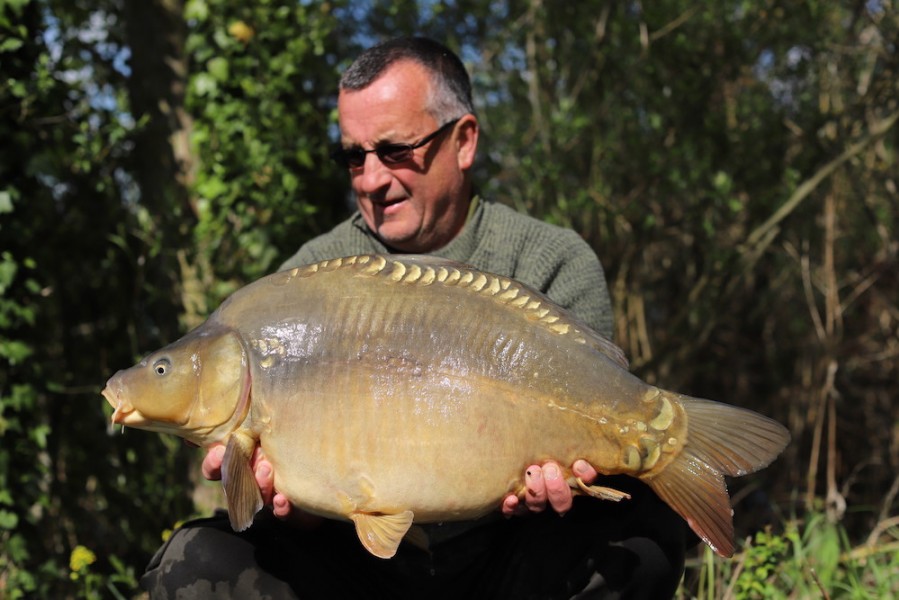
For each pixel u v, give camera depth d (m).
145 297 4.04
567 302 2.27
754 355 5.38
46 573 3.51
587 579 1.92
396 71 2.19
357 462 1.73
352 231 2.36
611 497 1.74
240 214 3.75
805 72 4.43
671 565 1.96
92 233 3.95
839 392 5.11
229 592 1.94
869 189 4.86
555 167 4.14
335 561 2.05
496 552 2.06
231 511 1.71
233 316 1.81
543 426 1.74
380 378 1.74
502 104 4.57
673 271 5.04
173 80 4.03
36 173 3.45
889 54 4.40
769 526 2.79
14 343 3.40
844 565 3.25
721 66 4.32
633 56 4.35
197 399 1.77
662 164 4.25
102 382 4.05
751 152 4.35
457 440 1.72
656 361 4.55
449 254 2.29
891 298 5.00
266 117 3.78
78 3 4.00
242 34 3.76
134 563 3.96
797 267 5.07
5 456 3.38
